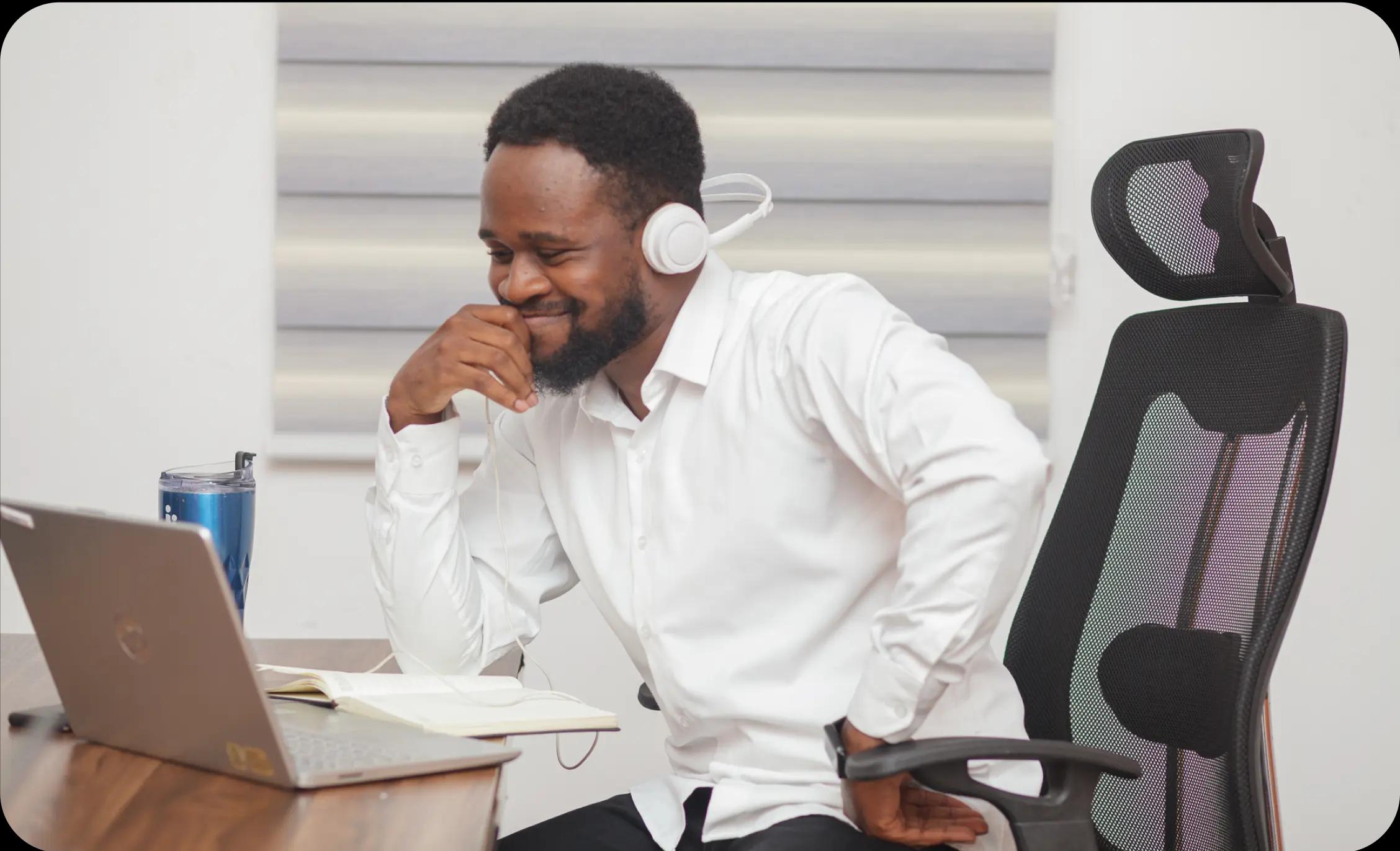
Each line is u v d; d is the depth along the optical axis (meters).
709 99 2.54
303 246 2.51
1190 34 2.57
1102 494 1.41
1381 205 2.59
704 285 1.37
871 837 1.20
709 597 1.32
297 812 0.93
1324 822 2.65
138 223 2.52
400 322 2.53
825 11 2.53
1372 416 2.61
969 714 1.29
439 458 1.43
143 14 2.50
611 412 1.41
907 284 2.56
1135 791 1.32
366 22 2.50
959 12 2.54
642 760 2.60
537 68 2.53
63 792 0.98
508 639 1.51
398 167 2.52
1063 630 1.40
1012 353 2.57
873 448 1.19
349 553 2.56
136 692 1.03
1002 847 1.29
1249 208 1.30
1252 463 1.29
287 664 1.46
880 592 1.32
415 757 1.03
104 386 2.53
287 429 2.52
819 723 1.28
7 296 2.51
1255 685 1.21
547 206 1.25
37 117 2.50
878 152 2.55
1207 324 1.37
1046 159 2.56
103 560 0.98
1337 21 2.57
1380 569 2.63
